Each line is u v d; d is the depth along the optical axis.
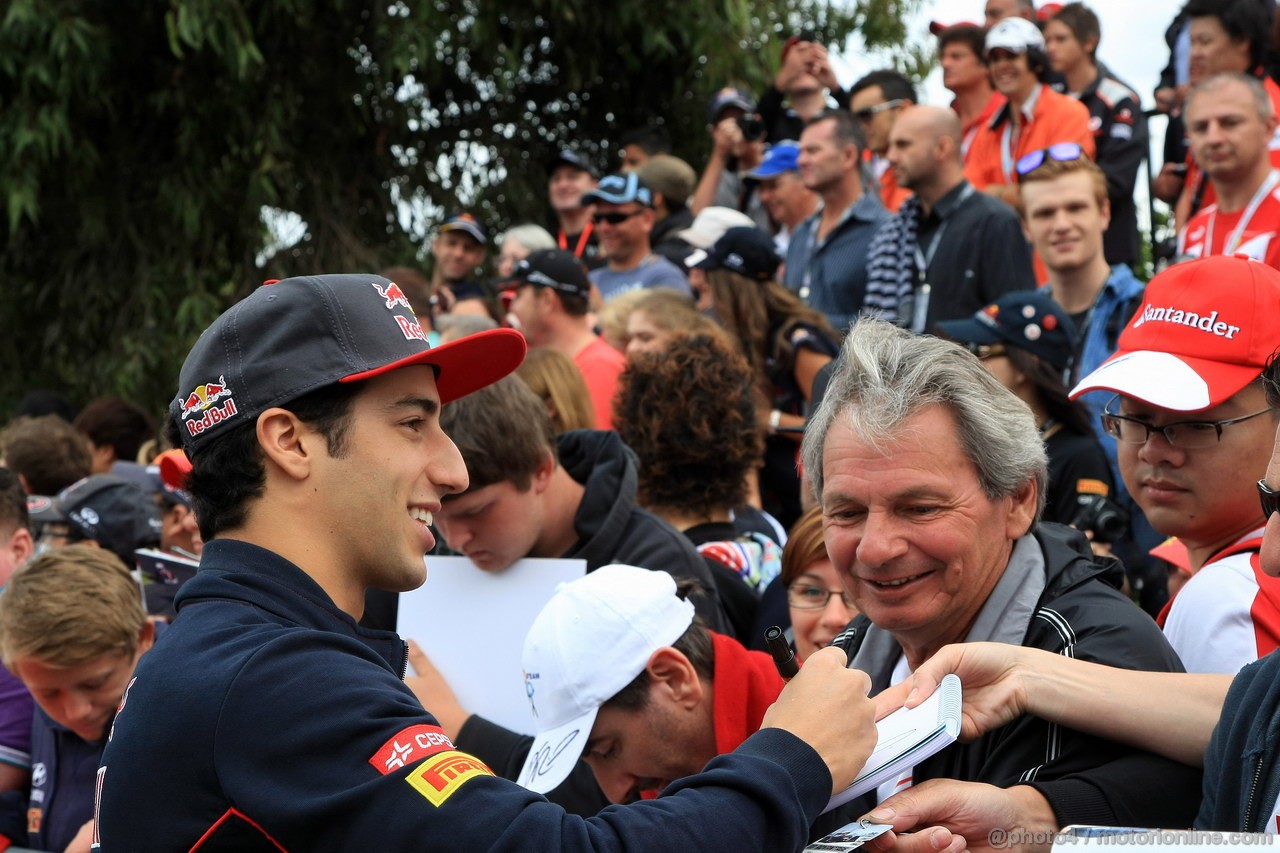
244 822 1.72
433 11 9.07
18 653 3.32
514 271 5.35
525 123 10.05
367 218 9.66
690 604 2.59
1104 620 2.15
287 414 1.91
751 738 1.87
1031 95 6.39
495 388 3.17
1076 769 2.05
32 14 8.23
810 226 6.37
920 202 5.39
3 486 4.31
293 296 1.95
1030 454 2.16
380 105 9.60
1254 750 1.86
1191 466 2.49
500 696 3.15
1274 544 1.79
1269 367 1.93
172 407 2.03
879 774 1.88
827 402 2.20
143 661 1.89
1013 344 3.76
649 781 2.51
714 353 3.74
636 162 8.29
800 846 1.78
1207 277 2.53
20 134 8.26
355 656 1.85
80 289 9.23
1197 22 6.14
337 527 1.93
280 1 8.83
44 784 3.52
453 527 3.15
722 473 3.67
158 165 9.23
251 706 1.75
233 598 1.89
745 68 9.64
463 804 1.70
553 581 3.15
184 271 9.05
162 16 8.87
